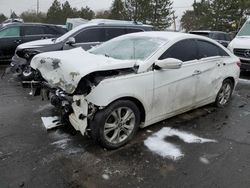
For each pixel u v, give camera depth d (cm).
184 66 466
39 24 1134
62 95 390
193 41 498
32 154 381
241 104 621
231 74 582
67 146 403
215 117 532
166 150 398
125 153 387
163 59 436
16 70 798
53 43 816
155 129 464
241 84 828
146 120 430
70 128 459
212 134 456
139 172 345
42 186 316
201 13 4097
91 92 359
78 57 417
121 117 397
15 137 430
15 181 324
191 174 344
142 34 509
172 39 463
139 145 409
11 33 1070
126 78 385
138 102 411
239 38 938
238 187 321
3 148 396
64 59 400
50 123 468
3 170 344
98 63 381
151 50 440
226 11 3538
